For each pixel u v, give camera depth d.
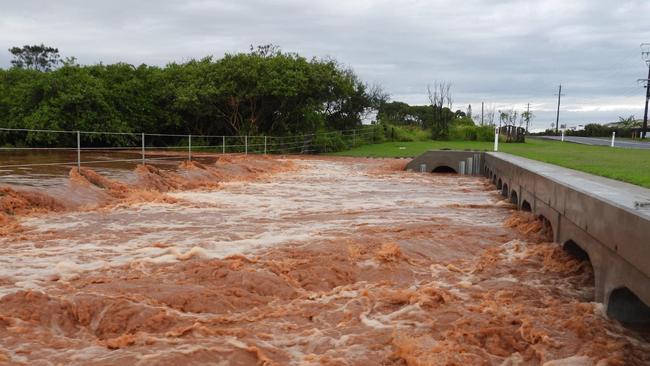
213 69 34.91
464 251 8.59
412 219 11.15
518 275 7.41
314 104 37.72
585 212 6.36
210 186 17.02
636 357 4.86
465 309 6.00
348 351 4.89
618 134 66.06
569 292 6.70
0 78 38.34
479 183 19.94
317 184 18.47
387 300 6.26
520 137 42.06
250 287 6.52
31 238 8.95
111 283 6.49
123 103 35.03
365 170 24.53
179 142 37.44
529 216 10.41
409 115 67.75
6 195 11.16
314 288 6.71
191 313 5.77
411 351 4.85
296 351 4.89
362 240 8.83
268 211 12.18
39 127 31.75
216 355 4.73
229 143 35.44
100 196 13.08
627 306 5.60
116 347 4.84
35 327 5.24
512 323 5.59
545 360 4.77
